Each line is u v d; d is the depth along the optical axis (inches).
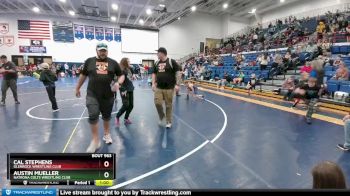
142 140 194.5
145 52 1186.0
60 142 187.3
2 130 216.8
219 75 711.7
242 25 1302.9
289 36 809.5
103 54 160.6
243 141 194.7
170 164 149.7
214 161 155.0
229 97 452.8
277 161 155.2
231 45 1072.8
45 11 973.8
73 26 1066.7
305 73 328.5
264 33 1003.9
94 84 162.7
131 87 235.9
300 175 135.9
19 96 432.1
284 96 404.8
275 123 253.1
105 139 185.0
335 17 749.3
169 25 1218.0
